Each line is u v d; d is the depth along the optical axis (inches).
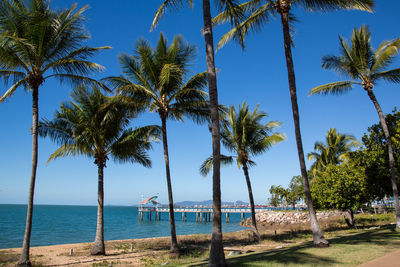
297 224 1790.1
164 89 639.1
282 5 493.0
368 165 827.4
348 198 912.9
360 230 784.3
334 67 725.9
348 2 500.1
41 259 566.3
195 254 585.3
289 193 2249.0
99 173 656.4
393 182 639.8
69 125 583.5
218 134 324.2
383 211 1729.8
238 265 295.7
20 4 464.8
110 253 655.1
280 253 367.6
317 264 284.4
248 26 556.4
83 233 1553.9
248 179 837.2
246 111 827.4
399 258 291.1
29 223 468.8
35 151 481.1
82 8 498.0
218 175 312.7
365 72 687.7
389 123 800.9
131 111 663.8
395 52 582.9
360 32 681.0
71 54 509.0
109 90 572.7
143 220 3235.7
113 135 671.1
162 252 652.7
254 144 821.9
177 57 641.0
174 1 421.7
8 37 410.0
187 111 661.3
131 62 629.6
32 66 486.6
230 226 2175.2
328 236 685.9
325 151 1357.0
